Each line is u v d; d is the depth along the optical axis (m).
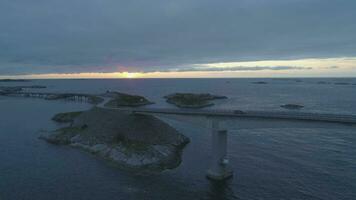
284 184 49.56
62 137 80.25
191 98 179.62
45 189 48.06
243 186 49.44
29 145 75.50
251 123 54.97
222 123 55.50
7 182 50.78
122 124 79.38
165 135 78.12
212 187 49.44
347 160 61.09
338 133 87.00
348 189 47.19
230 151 68.69
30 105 182.75
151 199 45.09
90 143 73.19
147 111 76.19
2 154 67.31
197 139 83.38
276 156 64.44
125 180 52.22
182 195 46.56
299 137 82.50
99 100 196.88
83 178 52.81
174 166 59.84
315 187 48.16
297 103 175.12
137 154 62.06
